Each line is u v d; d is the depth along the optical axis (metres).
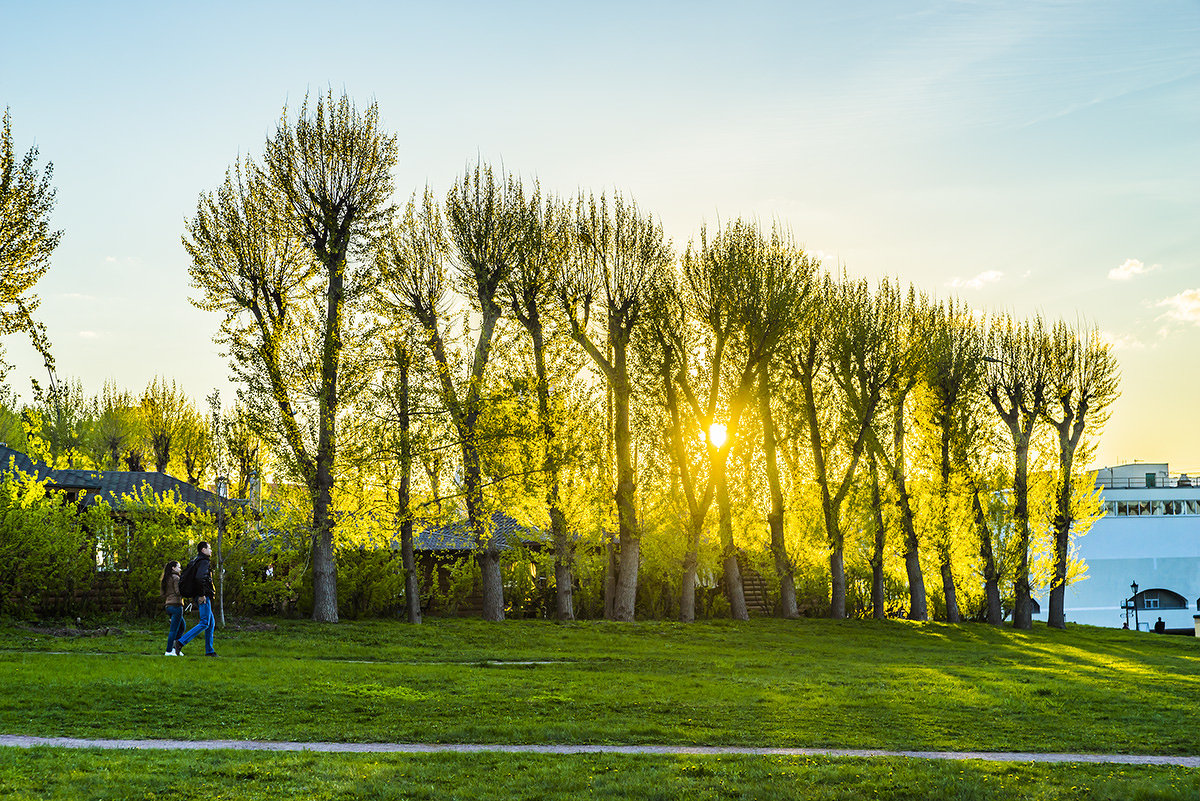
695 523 40.62
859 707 18.84
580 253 39.69
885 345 45.94
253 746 13.26
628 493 39.03
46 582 27.95
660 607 44.25
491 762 12.45
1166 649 41.81
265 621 30.50
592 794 10.98
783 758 13.45
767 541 46.25
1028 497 48.47
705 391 41.53
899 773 12.62
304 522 32.44
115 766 11.22
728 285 41.25
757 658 29.19
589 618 42.12
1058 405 47.88
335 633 28.91
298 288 32.97
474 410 34.31
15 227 25.56
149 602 29.67
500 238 37.09
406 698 17.23
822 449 46.06
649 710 17.33
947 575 49.16
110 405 67.19
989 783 12.27
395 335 34.03
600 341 40.28
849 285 47.12
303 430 31.73
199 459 62.62
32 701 15.06
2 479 29.59
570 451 35.84
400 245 36.97
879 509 45.78
